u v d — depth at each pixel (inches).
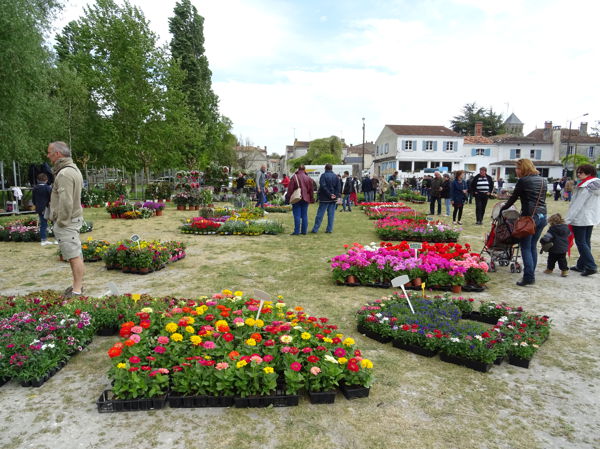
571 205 271.6
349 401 124.3
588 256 269.7
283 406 121.2
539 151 2026.3
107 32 1052.5
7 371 130.6
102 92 1066.7
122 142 1099.3
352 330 179.2
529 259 245.6
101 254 295.6
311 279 261.9
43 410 118.6
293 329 146.3
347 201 745.6
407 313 177.2
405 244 273.0
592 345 165.6
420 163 1931.6
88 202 851.4
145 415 116.3
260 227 465.7
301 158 2719.0
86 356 154.0
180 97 1147.3
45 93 710.5
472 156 2025.1
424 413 118.3
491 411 119.6
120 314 171.2
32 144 666.8
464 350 146.8
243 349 130.5
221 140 1911.9
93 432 108.3
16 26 503.2
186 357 127.0
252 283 252.7
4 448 101.1
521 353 146.6
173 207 851.4
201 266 300.5
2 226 439.2
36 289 243.4
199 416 116.1
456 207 551.5
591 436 108.5
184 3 1579.7
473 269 237.1
